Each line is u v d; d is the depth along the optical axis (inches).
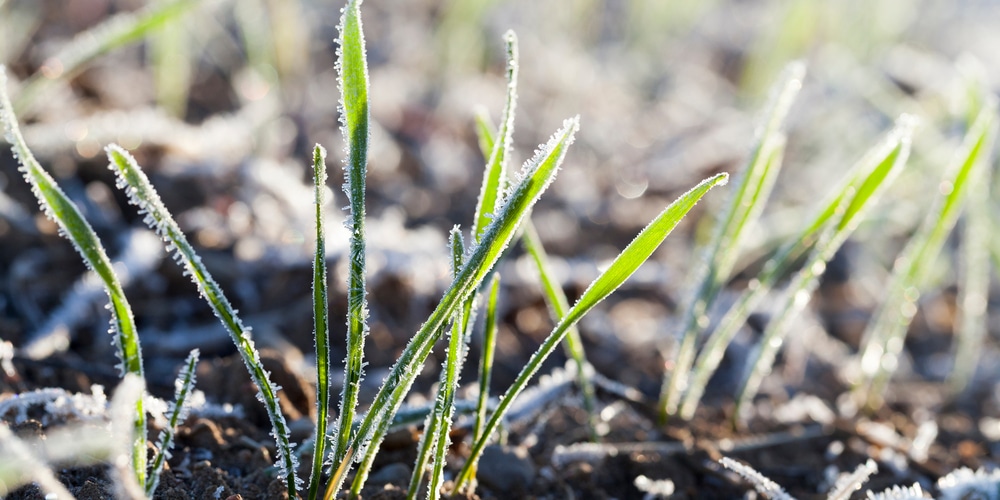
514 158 33.2
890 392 23.1
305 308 21.1
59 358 17.3
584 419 17.8
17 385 15.9
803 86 38.6
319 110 32.4
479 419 14.8
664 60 44.3
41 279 20.2
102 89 28.9
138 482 12.8
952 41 49.2
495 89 38.0
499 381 20.2
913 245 19.3
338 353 20.5
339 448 13.2
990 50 48.7
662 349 24.0
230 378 16.5
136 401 12.8
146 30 20.0
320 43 38.6
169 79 27.9
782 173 34.6
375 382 18.7
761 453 17.8
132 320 12.9
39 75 19.6
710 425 18.4
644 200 32.7
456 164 32.0
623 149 35.8
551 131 36.5
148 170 23.7
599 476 16.6
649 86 42.9
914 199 29.1
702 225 27.3
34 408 15.2
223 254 21.7
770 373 24.0
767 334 17.8
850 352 27.0
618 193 32.7
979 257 21.4
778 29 39.4
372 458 13.5
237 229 22.4
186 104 31.1
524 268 24.5
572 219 30.4
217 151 25.4
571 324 13.6
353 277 12.9
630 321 25.5
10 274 19.9
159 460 13.1
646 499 16.3
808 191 33.2
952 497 15.7
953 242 32.3
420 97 35.6
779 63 38.6
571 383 17.7
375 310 21.9
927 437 18.3
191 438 15.3
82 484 13.9
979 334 25.9
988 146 18.6
